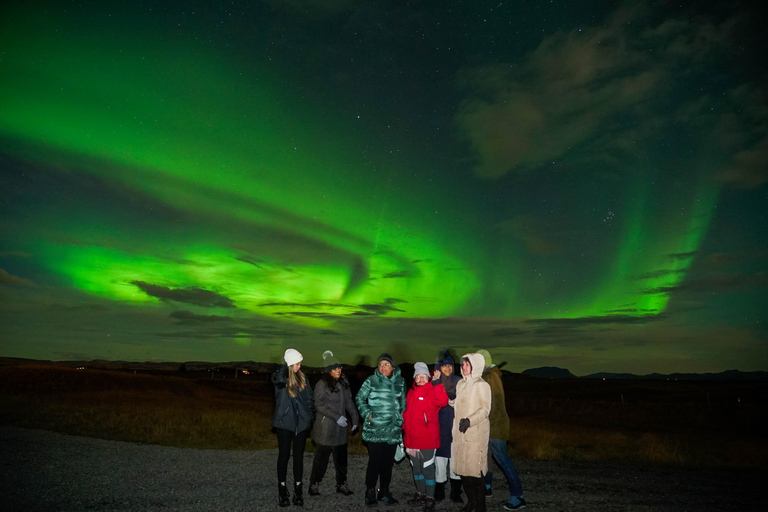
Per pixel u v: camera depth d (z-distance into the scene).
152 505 5.93
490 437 6.59
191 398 31.00
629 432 20.62
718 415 28.95
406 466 9.49
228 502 6.21
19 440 10.09
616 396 51.09
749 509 6.80
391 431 6.38
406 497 6.93
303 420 6.31
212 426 13.51
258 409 24.38
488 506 6.55
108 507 5.79
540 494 7.29
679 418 27.81
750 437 20.25
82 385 33.00
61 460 8.28
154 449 9.87
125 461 8.48
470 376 6.01
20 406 15.69
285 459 6.20
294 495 6.27
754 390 57.34
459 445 5.89
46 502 5.89
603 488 7.89
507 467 6.49
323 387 6.82
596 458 11.36
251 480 7.54
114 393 29.09
